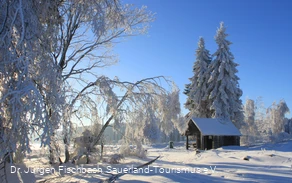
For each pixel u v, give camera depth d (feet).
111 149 51.62
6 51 20.58
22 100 19.15
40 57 24.08
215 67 118.83
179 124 48.78
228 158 56.85
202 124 102.22
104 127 45.62
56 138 31.53
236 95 119.55
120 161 48.39
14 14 21.13
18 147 20.93
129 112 45.37
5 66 20.11
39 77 23.20
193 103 128.77
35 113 18.17
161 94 45.52
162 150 97.86
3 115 20.21
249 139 135.64
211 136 102.63
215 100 113.80
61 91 25.68
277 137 121.70
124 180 30.94
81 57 44.09
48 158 42.11
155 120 45.42
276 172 38.29
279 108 148.05
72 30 40.22
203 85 124.88
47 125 19.03
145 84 45.37
